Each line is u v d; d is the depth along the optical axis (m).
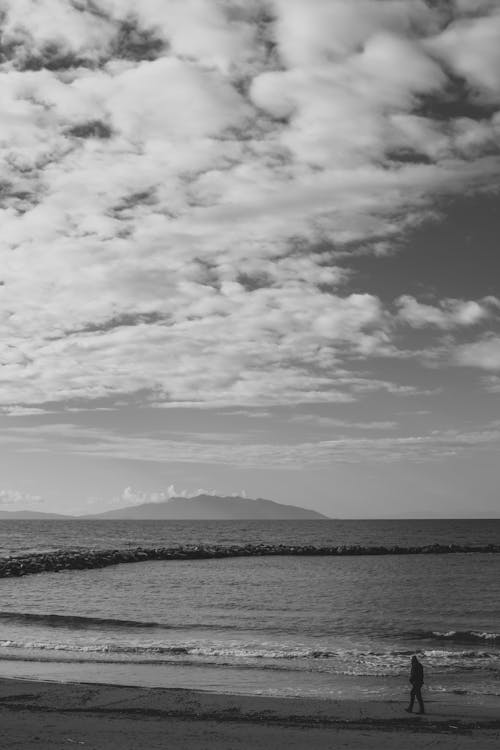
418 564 84.75
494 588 57.03
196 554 94.88
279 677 24.33
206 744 16.33
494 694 22.20
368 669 25.62
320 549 105.75
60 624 36.41
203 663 26.41
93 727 17.61
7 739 16.22
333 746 16.48
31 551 110.00
